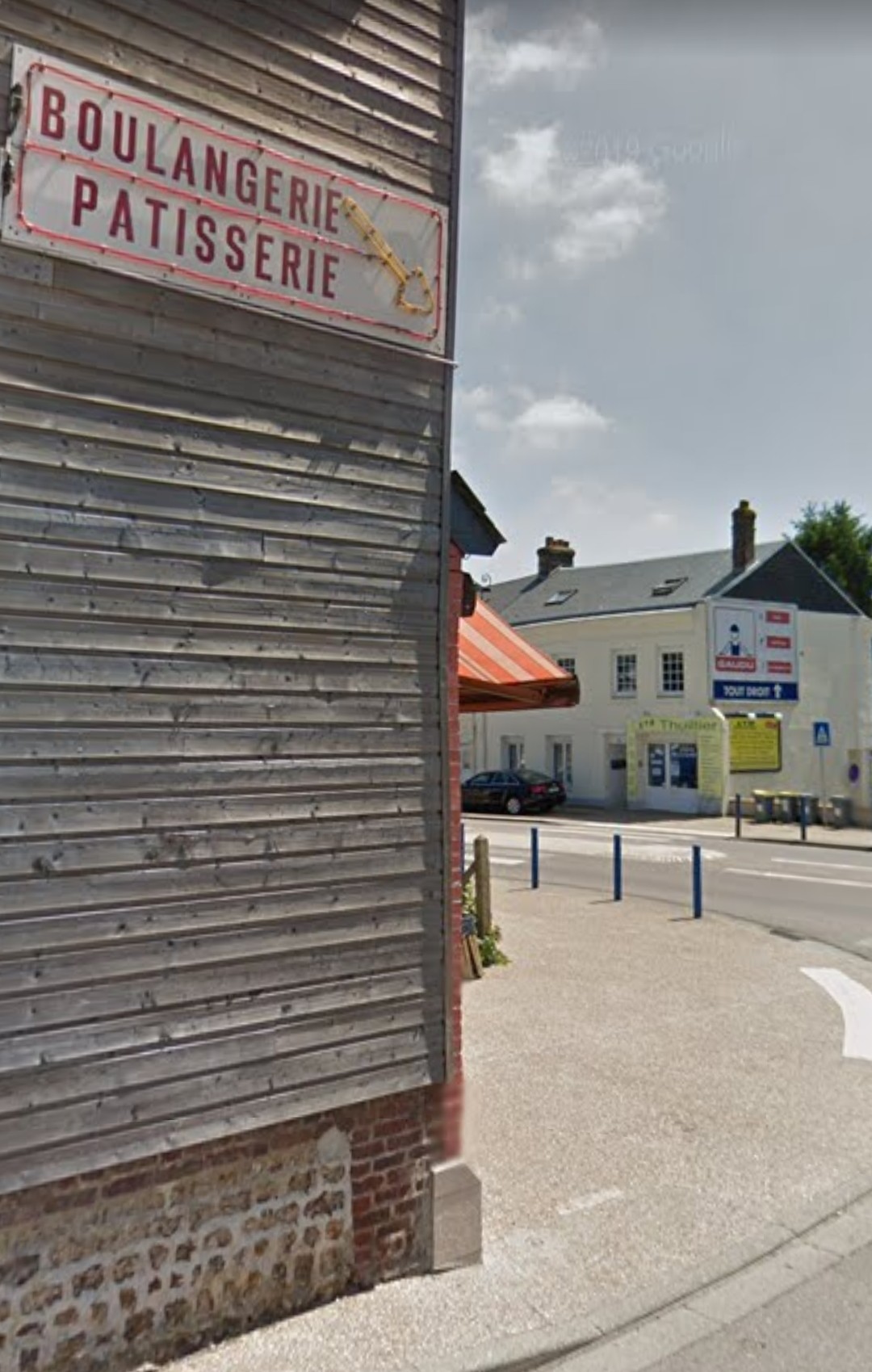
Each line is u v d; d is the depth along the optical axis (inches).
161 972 131.2
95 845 127.2
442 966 159.6
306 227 150.0
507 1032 292.7
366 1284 150.4
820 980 361.4
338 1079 146.6
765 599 1136.2
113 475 131.1
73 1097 123.2
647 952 408.2
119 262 131.8
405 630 159.3
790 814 1006.4
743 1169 200.8
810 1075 257.9
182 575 136.5
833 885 607.5
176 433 136.9
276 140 147.3
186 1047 132.5
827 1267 165.0
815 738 1008.9
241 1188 138.6
